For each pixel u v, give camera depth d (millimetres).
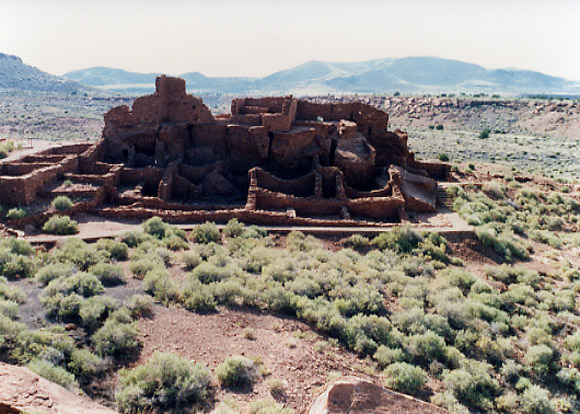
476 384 14977
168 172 32562
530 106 190375
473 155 101500
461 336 17812
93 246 20688
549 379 16734
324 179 34031
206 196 33781
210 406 10742
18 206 25156
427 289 21562
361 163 35906
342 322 16438
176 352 12938
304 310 17094
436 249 26719
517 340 18594
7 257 17469
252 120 37750
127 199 29469
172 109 37812
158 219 25406
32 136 101000
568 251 31875
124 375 11406
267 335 15031
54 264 17750
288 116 36250
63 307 13914
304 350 14289
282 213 29078
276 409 10430
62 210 25375
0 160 30938
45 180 28000
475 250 28422
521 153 106688
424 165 44969
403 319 18016
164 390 10773
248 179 35500
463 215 33000
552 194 44219
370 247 26891
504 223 34906
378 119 40719
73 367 11250
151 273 17750
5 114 138875
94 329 13352
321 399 9023
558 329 20203
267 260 22000
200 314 15742
